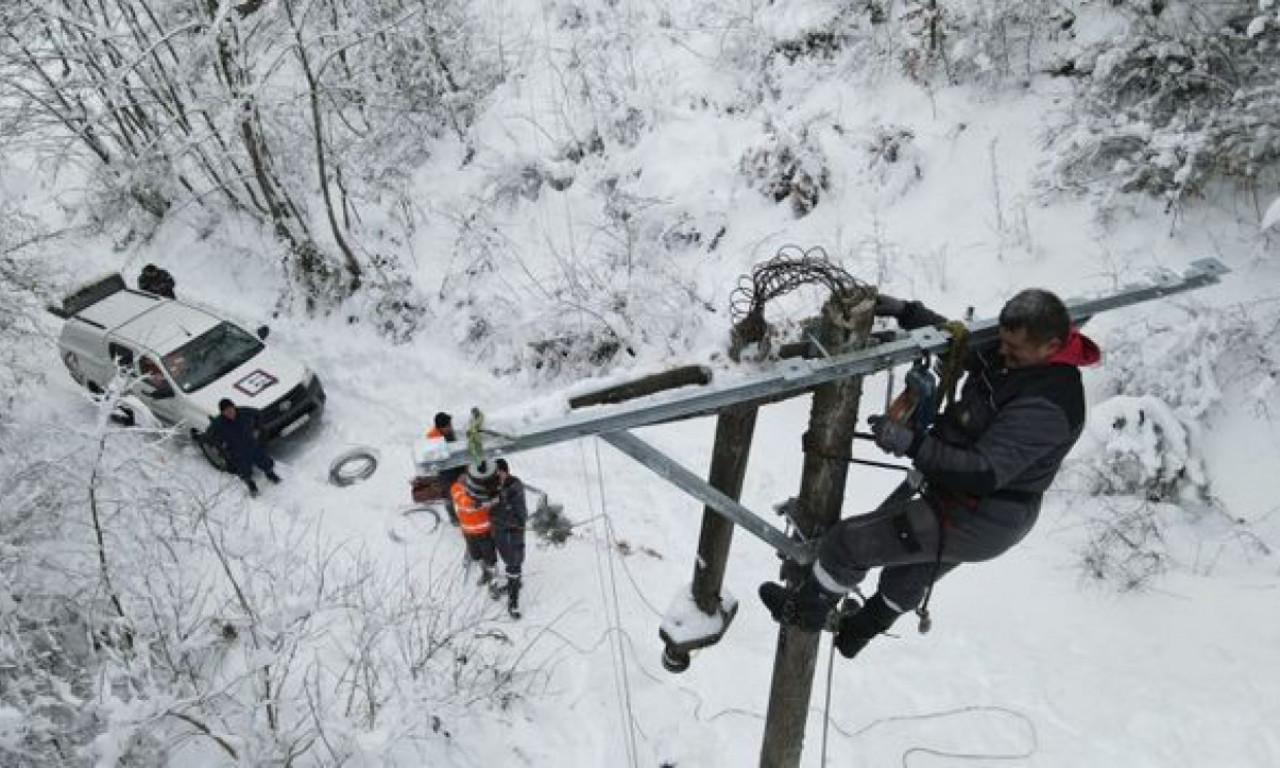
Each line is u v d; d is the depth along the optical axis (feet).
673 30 47.75
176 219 54.49
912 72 40.57
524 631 29.60
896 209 38.52
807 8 44.16
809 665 15.40
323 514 36.24
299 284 48.21
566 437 9.71
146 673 23.48
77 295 44.45
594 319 39.68
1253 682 24.64
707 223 40.96
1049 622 27.48
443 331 43.91
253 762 22.58
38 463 26.30
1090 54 36.52
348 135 51.26
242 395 38.83
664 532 33.68
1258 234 32.09
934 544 11.39
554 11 52.21
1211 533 29.09
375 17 48.96
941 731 25.04
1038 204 36.04
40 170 57.00
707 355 11.14
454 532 34.12
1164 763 23.35
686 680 27.37
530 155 45.52
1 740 20.17
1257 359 30.50
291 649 25.02
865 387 35.19
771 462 34.55
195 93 45.91
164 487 27.27
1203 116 33.58
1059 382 10.38
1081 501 30.30
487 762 25.61
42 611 26.16
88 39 42.91
